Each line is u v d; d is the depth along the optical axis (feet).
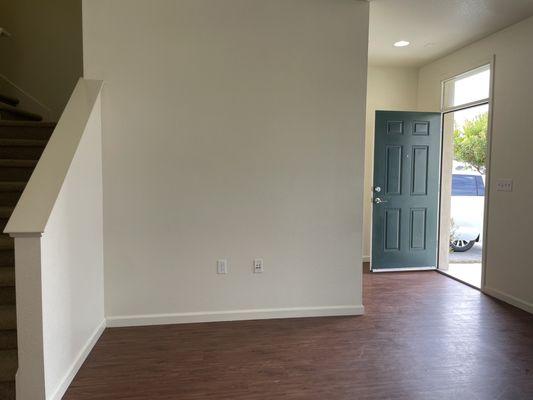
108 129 9.78
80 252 8.02
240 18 10.13
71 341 7.47
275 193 10.55
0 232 8.51
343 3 10.48
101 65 9.71
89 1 9.59
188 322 10.35
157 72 9.90
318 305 10.94
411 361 8.31
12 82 15.08
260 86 10.31
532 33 11.09
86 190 8.45
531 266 11.20
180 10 9.90
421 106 16.80
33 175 6.87
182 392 7.10
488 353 8.70
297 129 10.54
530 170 11.19
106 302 10.03
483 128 22.00
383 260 15.96
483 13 10.97
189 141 10.11
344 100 10.68
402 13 11.05
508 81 11.96
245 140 10.34
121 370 7.86
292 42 10.36
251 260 10.56
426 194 16.07
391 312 11.28
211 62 10.08
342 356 8.52
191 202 10.21
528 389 7.25
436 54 14.88
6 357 6.69
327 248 10.87
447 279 14.87
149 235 10.10
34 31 15.19
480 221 20.63
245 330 9.90
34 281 6.02
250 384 7.38
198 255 10.32
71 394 7.00
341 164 10.80
